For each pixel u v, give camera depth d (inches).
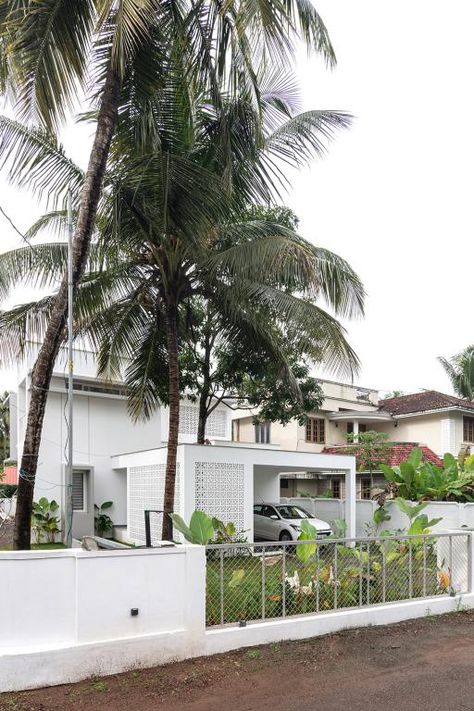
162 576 236.1
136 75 331.0
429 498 700.7
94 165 304.5
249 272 403.9
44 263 439.8
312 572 283.1
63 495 733.9
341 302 412.5
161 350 549.3
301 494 1023.6
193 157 419.5
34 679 206.2
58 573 218.2
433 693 209.6
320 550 300.4
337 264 452.4
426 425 1154.7
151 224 393.7
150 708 193.0
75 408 769.6
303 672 227.6
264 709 194.5
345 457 687.1
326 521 802.8
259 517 717.9
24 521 284.8
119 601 225.6
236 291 432.5
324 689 211.8
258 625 257.0
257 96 326.0
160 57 327.3
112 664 219.8
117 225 374.9
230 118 390.3
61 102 300.0
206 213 377.1
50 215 462.3
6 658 203.8
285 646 255.4
